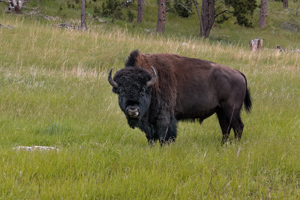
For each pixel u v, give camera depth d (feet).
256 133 91.81
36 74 140.26
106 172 57.31
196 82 80.89
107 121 96.48
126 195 49.37
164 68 77.92
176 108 80.59
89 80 138.72
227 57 202.49
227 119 85.61
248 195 53.47
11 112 96.53
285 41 359.87
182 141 82.02
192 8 415.85
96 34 226.99
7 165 55.11
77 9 351.25
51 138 79.71
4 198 46.16
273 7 469.98
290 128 92.94
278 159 66.28
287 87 148.46
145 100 70.33
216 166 62.80
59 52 181.98
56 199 47.01
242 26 389.60
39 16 302.66
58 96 114.83
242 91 85.15
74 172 56.54
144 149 71.36
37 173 54.54
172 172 58.29
